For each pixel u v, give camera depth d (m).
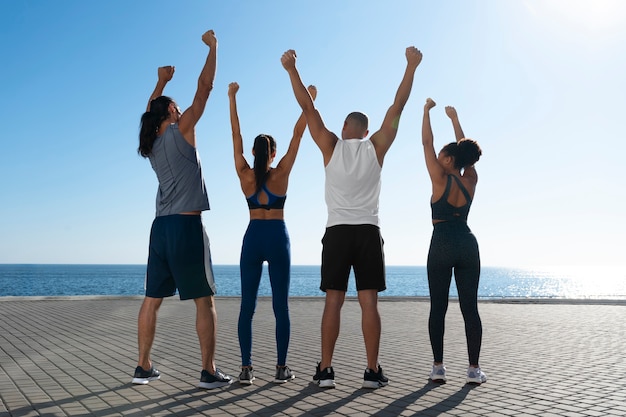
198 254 4.27
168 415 3.45
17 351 6.16
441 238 4.53
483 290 75.38
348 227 4.30
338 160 4.34
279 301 4.53
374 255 4.31
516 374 4.91
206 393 4.08
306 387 4.32
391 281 103.31
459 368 5.23
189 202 4.29
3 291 50.53
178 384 4.41
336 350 6.42
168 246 4.25
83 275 143.38
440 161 4.75
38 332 7.89
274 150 4.66
